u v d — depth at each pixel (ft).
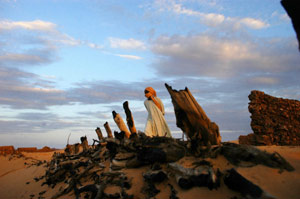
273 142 45.14
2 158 84.53
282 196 16.08
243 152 21.93
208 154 24.39
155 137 28.73
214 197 19.20
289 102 45.52
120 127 38.47
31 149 110.42
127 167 30.04
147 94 36.52
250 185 17.60
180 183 21.47
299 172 18.93
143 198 23.27
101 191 27.17
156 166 26.13
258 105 47.73
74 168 39.93
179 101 28.14
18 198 40.24
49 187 40.45
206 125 27.63
